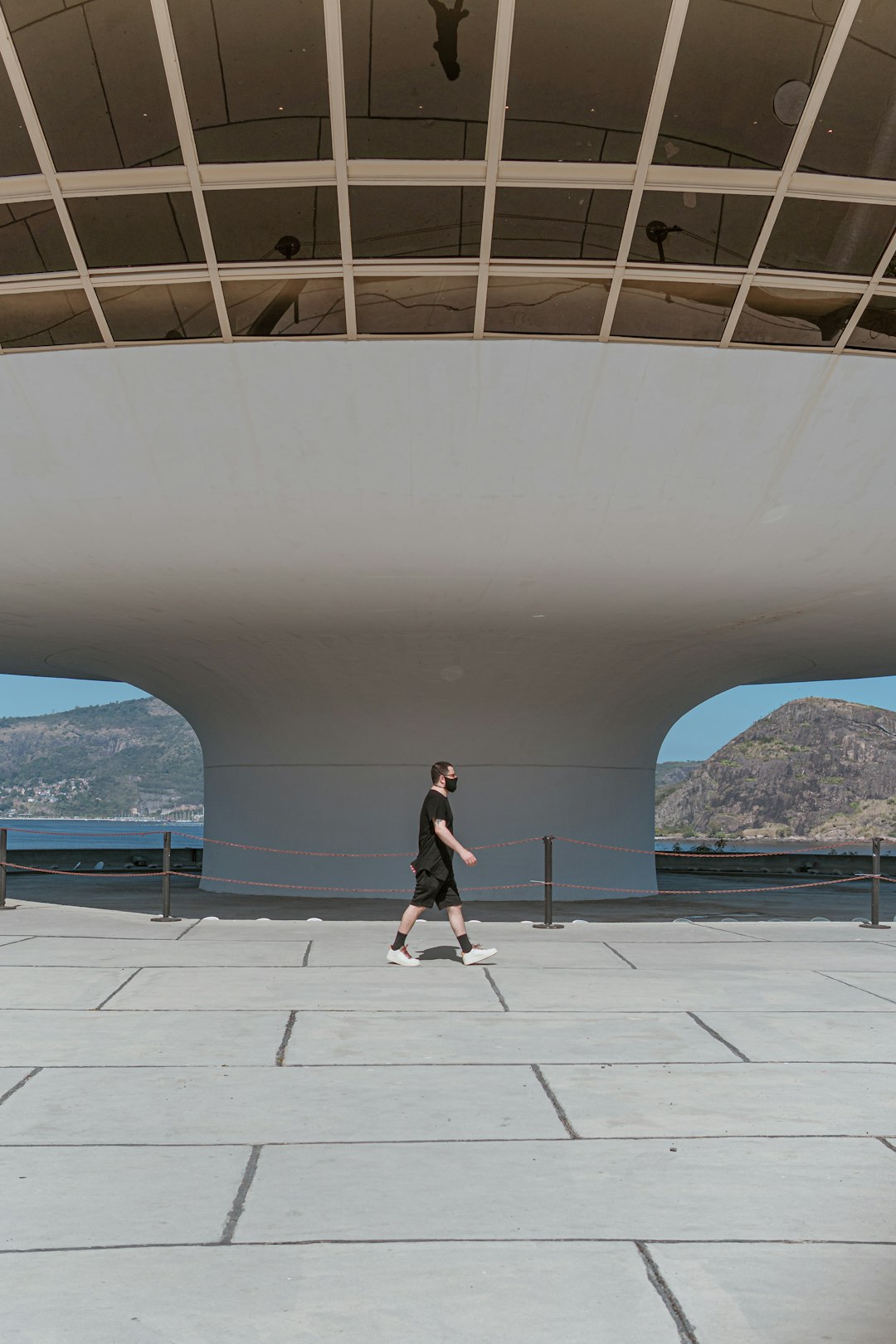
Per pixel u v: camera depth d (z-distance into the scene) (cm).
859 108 934
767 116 940
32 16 893
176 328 1080
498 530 1221
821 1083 629
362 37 905
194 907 1728
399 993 877
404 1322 351
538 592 1408
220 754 2083
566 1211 440
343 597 1438
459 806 1903
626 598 1437
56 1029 750
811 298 1059
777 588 1398
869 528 1225
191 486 1169
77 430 1141
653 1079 636
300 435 1130
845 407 1127
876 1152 514
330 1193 459
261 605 1489
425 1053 691
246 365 1097
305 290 1052
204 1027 755
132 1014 796
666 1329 346
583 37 905
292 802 1947
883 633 1714
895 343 1091
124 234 1016
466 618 1543
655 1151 515
